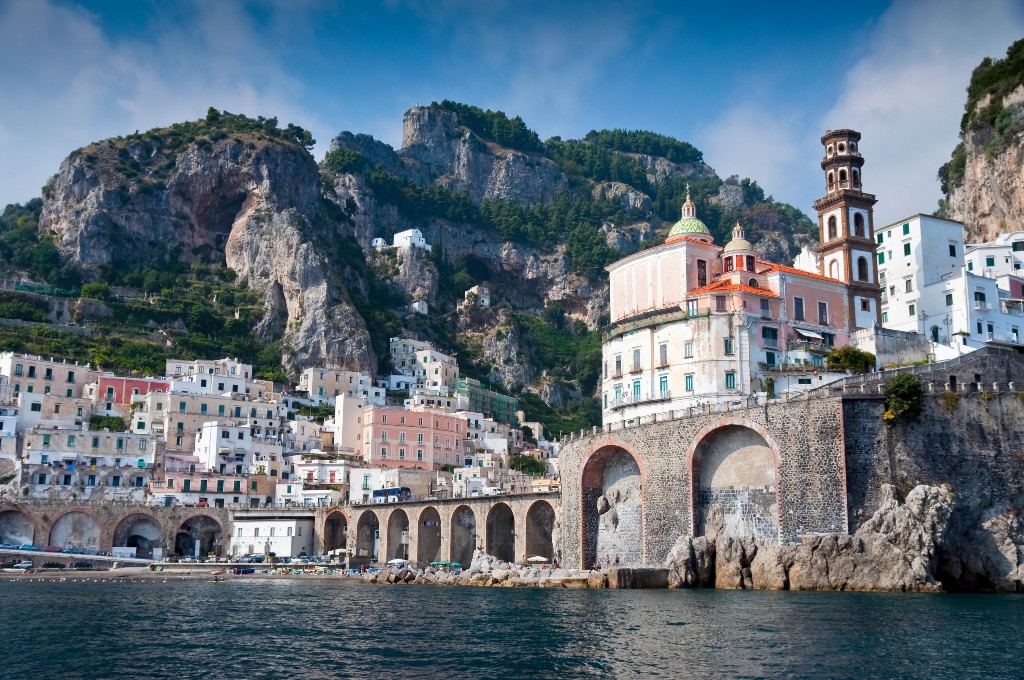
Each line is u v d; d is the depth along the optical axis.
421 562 134.00
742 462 92.31
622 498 104.06
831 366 113.56
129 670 53.38
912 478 84.75
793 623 64.50
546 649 58.38
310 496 161.88
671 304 126.19
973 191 163.12
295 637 64.69
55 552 136.75
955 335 127.75
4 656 57.88
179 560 140.12
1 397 171.00
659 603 78.31
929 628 61.72
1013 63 161.62
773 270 121.69
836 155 132.25
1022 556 82.44
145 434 166.88
